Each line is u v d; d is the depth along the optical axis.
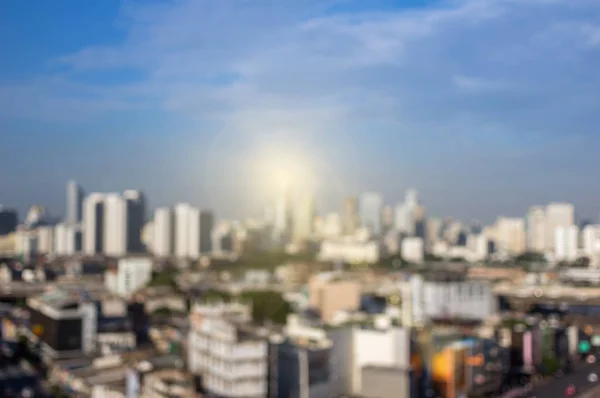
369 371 189.38
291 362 189.25
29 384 190.12
